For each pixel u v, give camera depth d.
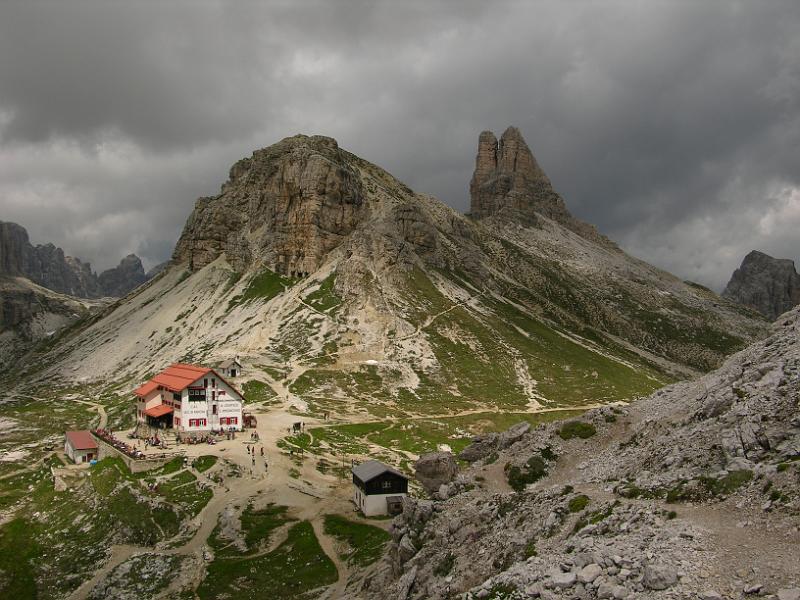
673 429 49.50
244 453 109.06
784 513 31.16
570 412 174.12
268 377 179.12
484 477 58.50
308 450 117.44
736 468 37.03
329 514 87.69
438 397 180.25
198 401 123.62
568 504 43.47
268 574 70.12
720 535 31.12
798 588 25.03
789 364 46.03
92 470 107.94
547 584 32.09
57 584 77.06
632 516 36.66
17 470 117.06
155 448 110.81
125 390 196.88
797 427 37.97
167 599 67.31
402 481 88.88
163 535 84.56
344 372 189.00
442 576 45.34
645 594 28.16
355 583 62.53
